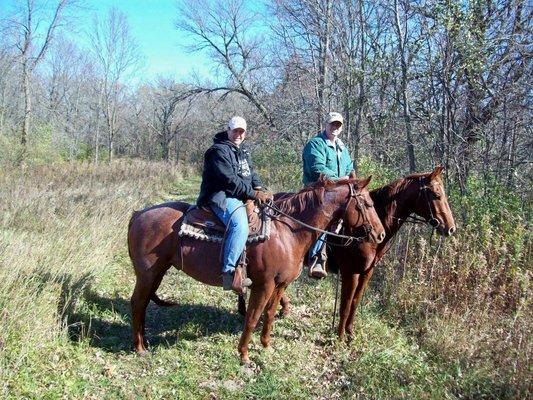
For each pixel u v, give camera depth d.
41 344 5.18
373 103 12.88
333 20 14.31
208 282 5.55
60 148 33.81
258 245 5.32
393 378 5.26
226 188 5.35
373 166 11.56
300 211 5.52
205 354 5.80
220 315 6.99
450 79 8.84
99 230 9.36
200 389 5.06
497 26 8.98
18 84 32.97
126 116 48.47
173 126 46.00
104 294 7.27
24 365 4.83
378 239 5.48
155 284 5.76
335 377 5.45
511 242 7.25
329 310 7.27
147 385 5.03
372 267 6.14
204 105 43.38
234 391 5.06
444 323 6.33
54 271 6.74
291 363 5.68
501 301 6.70
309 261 6.14
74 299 6.34
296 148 19.06
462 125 9.33
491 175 8.65
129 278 8.20
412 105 10.34
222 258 5.31
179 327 6.50
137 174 24.28
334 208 5.45
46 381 4.76
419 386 5.05
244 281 5.23
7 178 17.14
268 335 5.84
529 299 6.25
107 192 14.86
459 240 7.44
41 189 15.02
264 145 23.67
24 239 8.16
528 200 8.39
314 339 6.32
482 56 8.50
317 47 17.06
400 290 7.13
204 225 5.43
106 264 8.16
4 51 30.11
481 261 6.82
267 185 19.09
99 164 31.12
